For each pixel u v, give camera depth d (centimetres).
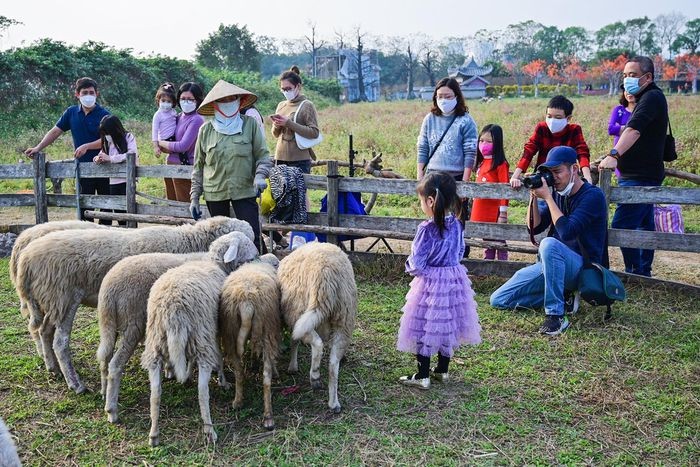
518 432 382
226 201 629
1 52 2412
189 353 375
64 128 818
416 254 423
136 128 2392
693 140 1631
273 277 429
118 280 402
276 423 394
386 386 444
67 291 443
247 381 451
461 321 435
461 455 360
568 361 479
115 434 384
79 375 464
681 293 607
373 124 2523
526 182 536
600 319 554
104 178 853
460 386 442
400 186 692
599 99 4162
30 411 409
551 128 646
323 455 361
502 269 659
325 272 400
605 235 554
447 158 673
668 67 8694
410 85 9288
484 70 9288
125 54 2972
